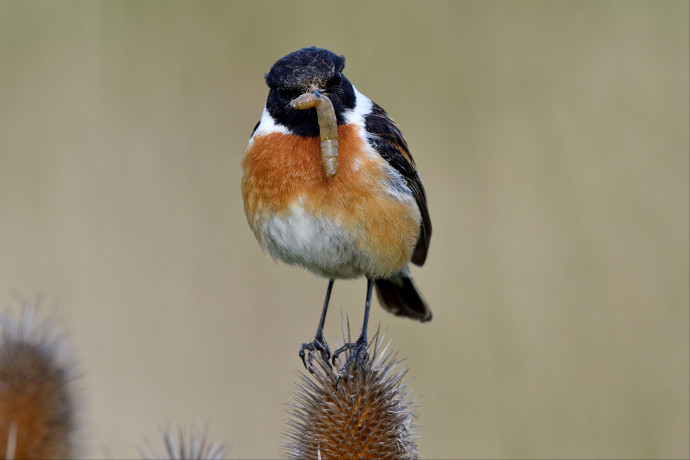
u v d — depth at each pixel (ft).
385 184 33.55
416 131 55.57
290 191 32.99
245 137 56.75
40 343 26.04
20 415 24.89
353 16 57.67
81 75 57.06
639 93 55.16
